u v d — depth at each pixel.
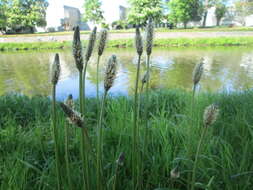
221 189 1.64
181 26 47.66
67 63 15.37
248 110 2.93
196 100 3.48
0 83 10.09
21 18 37.81
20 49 28.58
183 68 12.34
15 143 2.45
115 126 2.62
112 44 27.69
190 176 1.74
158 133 2.36
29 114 3.72
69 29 50.25
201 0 39.91
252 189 1.67
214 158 1.95
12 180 1.65
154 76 10.16
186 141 2.17
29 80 10.55
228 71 10.89
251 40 26.84
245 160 1.82
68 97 1.28
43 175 1.68
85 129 1.03
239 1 42.25
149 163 1.98
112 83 1.09
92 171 1.56
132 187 1.62
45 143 2.43
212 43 27.30
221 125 2.67
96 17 44.88
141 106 3.64
